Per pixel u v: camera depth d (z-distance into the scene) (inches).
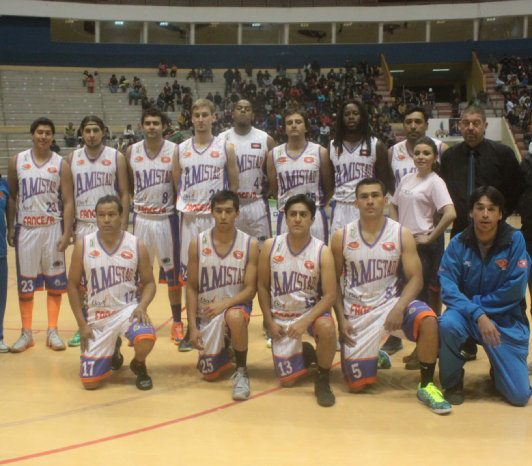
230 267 143.8
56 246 174.4
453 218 147.3
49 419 118.0
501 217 133.4
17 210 173.6
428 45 1002.7
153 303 242.5
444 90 1167.0
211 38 1052.5
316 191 177.5
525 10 981.8
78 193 175.9
